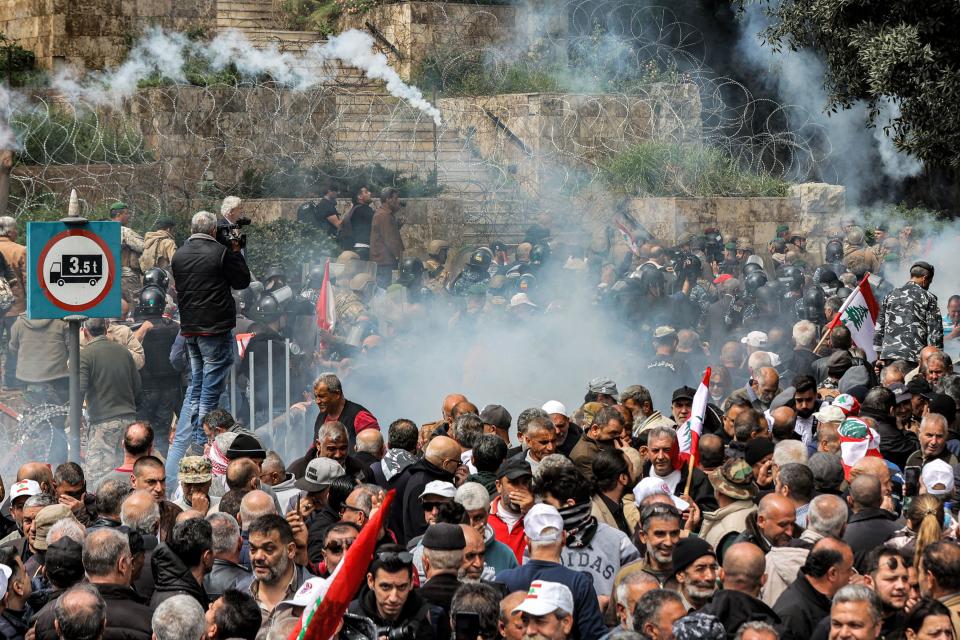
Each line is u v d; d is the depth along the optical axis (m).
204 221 12.48
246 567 7.38
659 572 6.92
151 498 7.62
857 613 5.91
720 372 13.68
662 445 8.55
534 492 7.82
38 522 7.48
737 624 6.28
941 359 12.45
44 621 6.41
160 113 24.45
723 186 26.83
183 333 12.54
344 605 5.62
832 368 12.64
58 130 24.28
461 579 6.75
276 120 25.22
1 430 13.55
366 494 7.57
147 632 6.43
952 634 6.05
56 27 27.61
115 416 12.88
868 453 9.23
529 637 5.90
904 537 7.44
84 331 13.48
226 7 29.56
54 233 10.48
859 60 22.56
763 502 7.32
